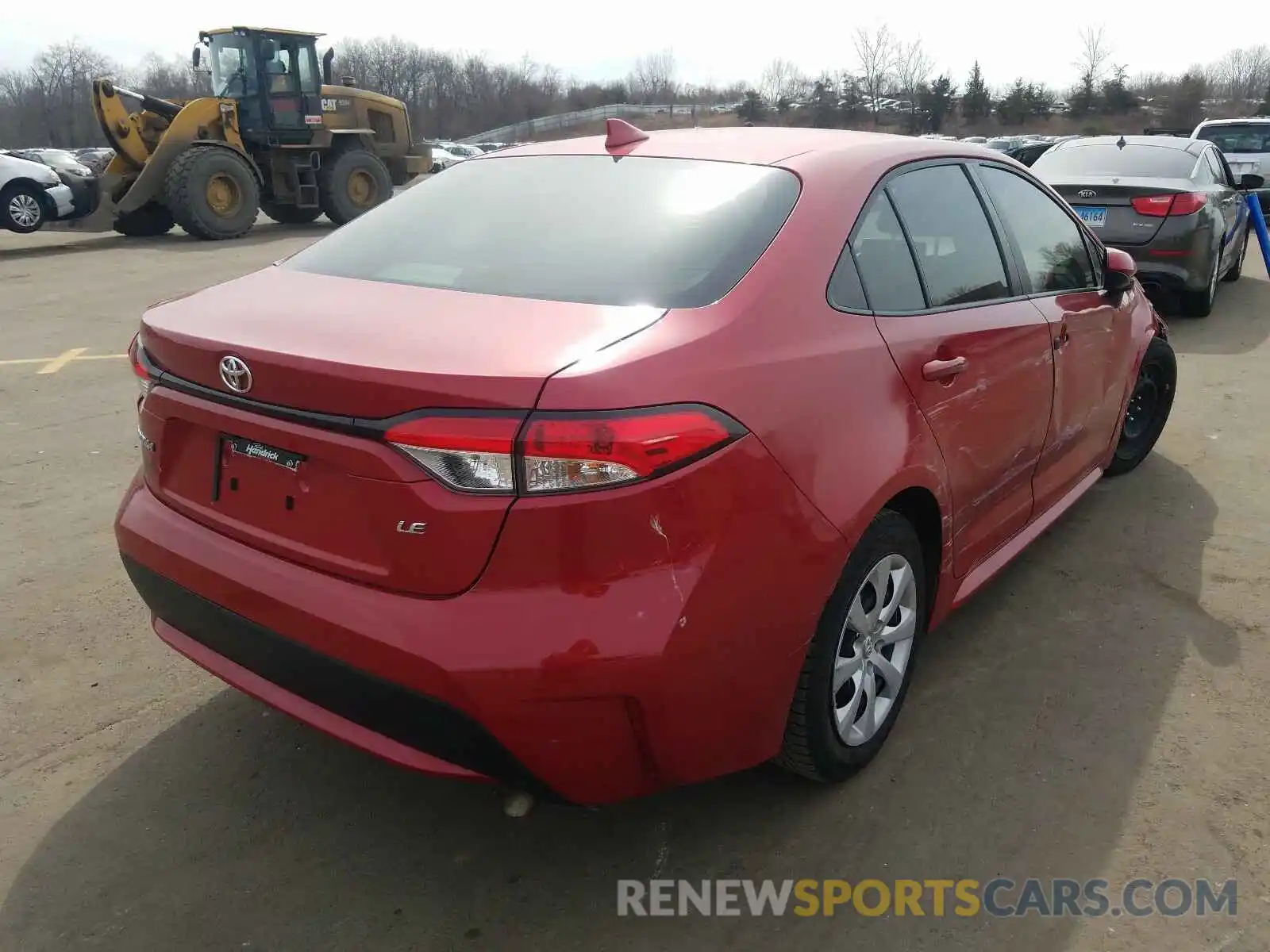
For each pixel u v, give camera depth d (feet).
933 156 9.99
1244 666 10.64
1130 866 7.91
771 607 7.07
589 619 6.28
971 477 9.53
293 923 7.39
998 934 7.30
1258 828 8.30
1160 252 25.54
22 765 9.05
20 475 16.06
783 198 8.27
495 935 7.30
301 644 6.93
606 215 8.50
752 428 6.87
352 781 8.95
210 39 51.16
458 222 9.04
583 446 6.09
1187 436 17.84
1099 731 9.55
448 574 6.38
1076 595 12.16
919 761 9.14
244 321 7.47
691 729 6.82
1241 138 43.01
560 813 8.55
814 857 8.04
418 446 6.25
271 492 7.20
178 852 8.07
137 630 11.34
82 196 51.06
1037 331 10.65
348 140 56.54
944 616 9.86
